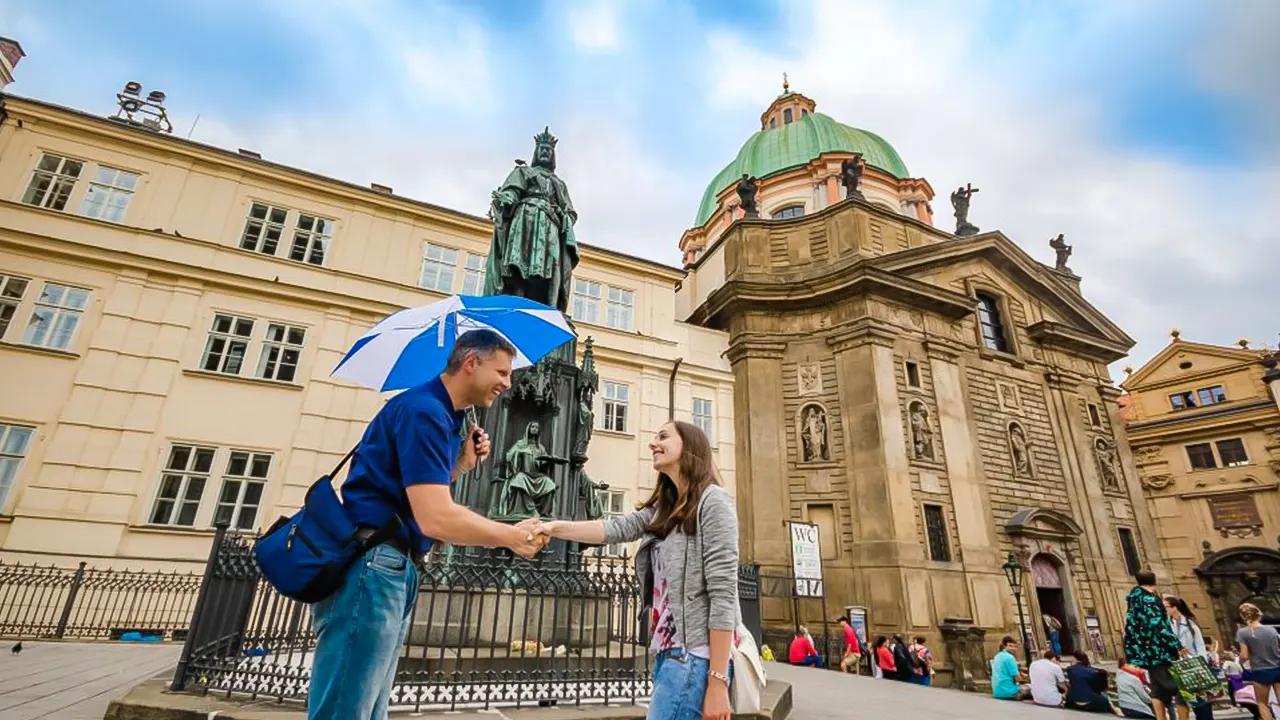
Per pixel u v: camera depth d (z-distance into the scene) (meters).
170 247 17.91
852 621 20.33
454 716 5.16
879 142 38.56
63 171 17.59
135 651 11.14
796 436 24.77
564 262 9.91
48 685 6.82
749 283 26.77
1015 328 30.22
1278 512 34.62
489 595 7.31
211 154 19.12
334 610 2.15
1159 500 39.19
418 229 21.73
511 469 8.35
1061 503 27.27
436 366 3.46
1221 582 33.91
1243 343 38.06
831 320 26.19
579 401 9.29
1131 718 9.71
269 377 18.06
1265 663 9.86
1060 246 37.22
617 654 7.23
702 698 2.52
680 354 25.58
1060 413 29.48
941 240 29.86
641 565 3.12
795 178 35.09
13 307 15.91
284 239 19.70
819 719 7.57
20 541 14.30
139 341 16.70
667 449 3.03
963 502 23.62
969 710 9.48
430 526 2.20
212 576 6.13
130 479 15.61
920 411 24.38
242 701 5.30
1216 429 37.50
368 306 19.67
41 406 15.38
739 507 24.30
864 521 22.20
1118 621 25.59
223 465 16.70
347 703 2.07
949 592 21.52
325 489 2.31
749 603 9.65
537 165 10.27
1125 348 33.34
